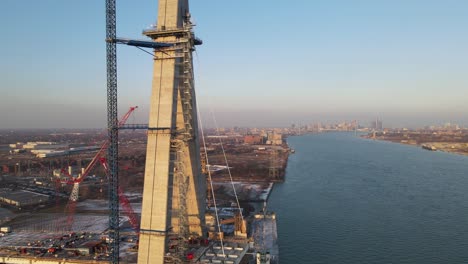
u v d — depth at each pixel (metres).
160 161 85.69
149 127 86.94
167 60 86.75
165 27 88.44
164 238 84.12
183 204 89.81
